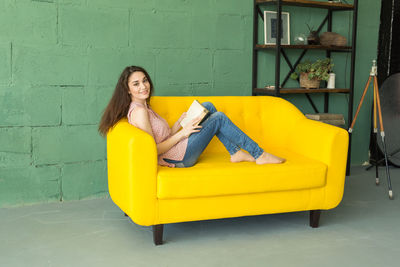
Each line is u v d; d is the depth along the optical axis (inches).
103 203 130.6
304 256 94.3
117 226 111.4
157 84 140.6
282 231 109.6
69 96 129.0
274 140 129.7
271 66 158.1
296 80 164.7
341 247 99.5
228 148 110.7
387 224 115.2
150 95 113.3
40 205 127.3
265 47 149.2
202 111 104.9
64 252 95.0
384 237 106.0
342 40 161.6
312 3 151.6
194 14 143.3
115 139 102.7
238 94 153.9
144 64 137.9
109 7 131.0
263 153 107.5
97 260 91.2
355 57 174.2
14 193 125.5
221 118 107.3
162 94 141.7
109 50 132.4
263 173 101.7
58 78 127.0
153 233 100.0
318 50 167.9
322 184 108.3
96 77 131.6
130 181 93.9
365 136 182.9
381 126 148.6
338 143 109.0
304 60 165.2
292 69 162.7
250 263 90.5
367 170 174.2
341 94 174.7
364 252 96.7
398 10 179.9
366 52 177.9
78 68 129.2
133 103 107.6
